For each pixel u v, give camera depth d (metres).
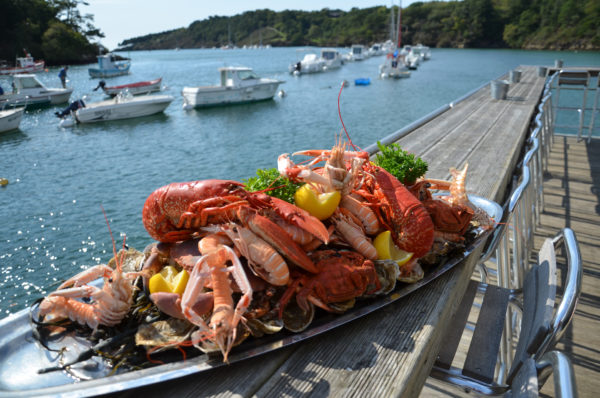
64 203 16.05
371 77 57.50
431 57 96.19
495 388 2.12
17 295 10.23
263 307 1.82
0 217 14.73
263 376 1.69
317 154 2.49
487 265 5.10
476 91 12.88
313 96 41.44
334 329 1.99
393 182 2.36
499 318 2.64
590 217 6.26
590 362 3.55
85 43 100.88
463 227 2.57
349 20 176.88
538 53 106.12
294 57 123.19
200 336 1.57
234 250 1.87
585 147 9.83
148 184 18.23
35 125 29.75
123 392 1.59
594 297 4.43
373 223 2.28
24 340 1.76
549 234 5.78
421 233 2.21
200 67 88.94
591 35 108.94
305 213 1.95
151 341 1.65
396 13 150.25
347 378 1.70
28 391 1.45
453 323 2.67
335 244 2.19
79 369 1.62
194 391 1.61
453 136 6.96
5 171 19.95
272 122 29.89
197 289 1.61
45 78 66.06
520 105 10.20
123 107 30.55
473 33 132.75
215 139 25.66
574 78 10.14
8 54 87.38
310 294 1.87
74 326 1.84
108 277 1.84
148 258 2.04
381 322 2.05
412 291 2.24
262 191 2.07
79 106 30.97
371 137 25.38
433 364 2.17
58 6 104.62
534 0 123.62
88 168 20.41
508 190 6.08
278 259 1.80
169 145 24.50
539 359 1.73
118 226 13.95
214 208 1.86
